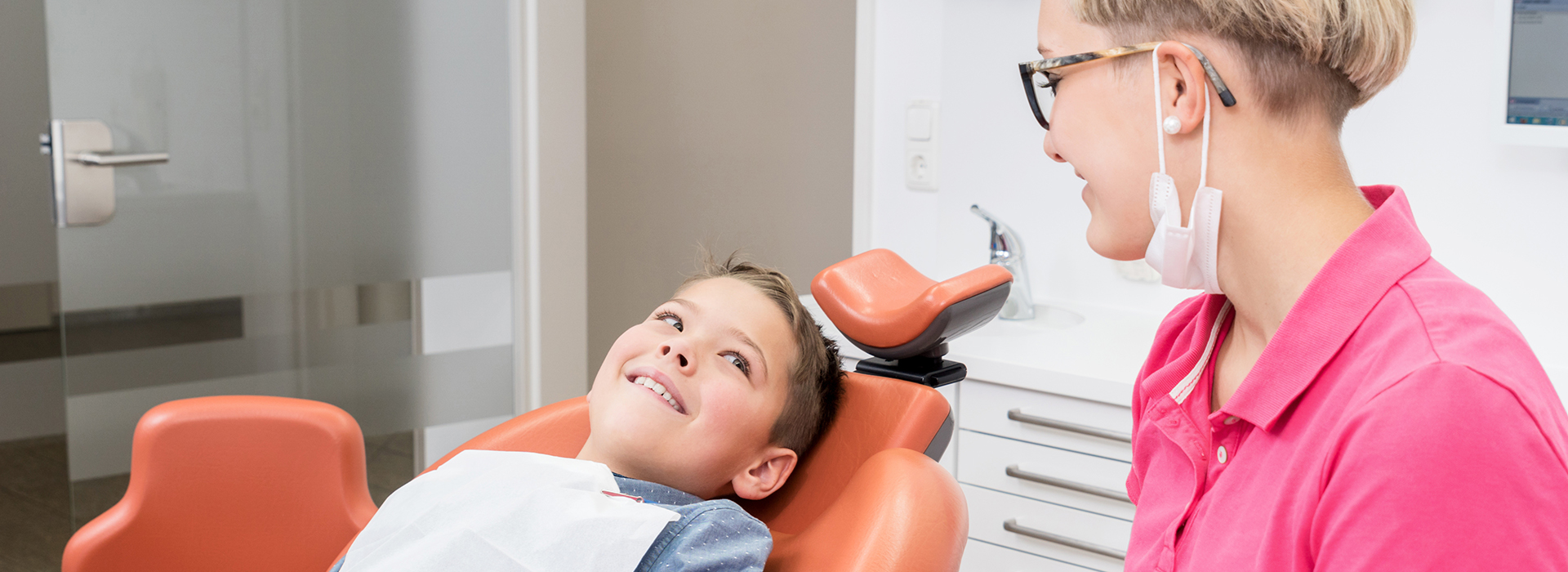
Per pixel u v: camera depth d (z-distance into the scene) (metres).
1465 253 1.83
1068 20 0.71
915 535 0.95
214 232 2.26
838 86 3.01
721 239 3.12
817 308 2.10
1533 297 1.78
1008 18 2.16
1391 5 0.61
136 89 2.14
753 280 1.29
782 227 3.07
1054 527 1.74
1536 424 0.51
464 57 2.53
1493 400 0.51
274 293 2.36
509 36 2.59
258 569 1.39
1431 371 0.53
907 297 1.24
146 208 2.18
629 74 3.22
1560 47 1.58
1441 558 0.50
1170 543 0.70
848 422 1.25
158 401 2.24
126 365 2.20
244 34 2.25
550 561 1.04
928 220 2.35
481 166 2.60
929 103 2.29
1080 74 0.70
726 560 1.04
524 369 2.73
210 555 1.39
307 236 2.38
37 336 4.01
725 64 3.05
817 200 3.05
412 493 1.17
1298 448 0.61
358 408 2.50
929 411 1.20
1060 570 1.74
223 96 2.24
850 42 2.99
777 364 1.23
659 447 1.21
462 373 2.65
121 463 2.22
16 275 3.69
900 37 2.31
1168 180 0.67
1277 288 0.65
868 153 2.38
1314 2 0.60
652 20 3.14
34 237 3.70
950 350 1.83
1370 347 0.59
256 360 2.35
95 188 2.11
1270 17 0.61
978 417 1.79
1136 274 2.11
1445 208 1.84
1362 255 0.61
